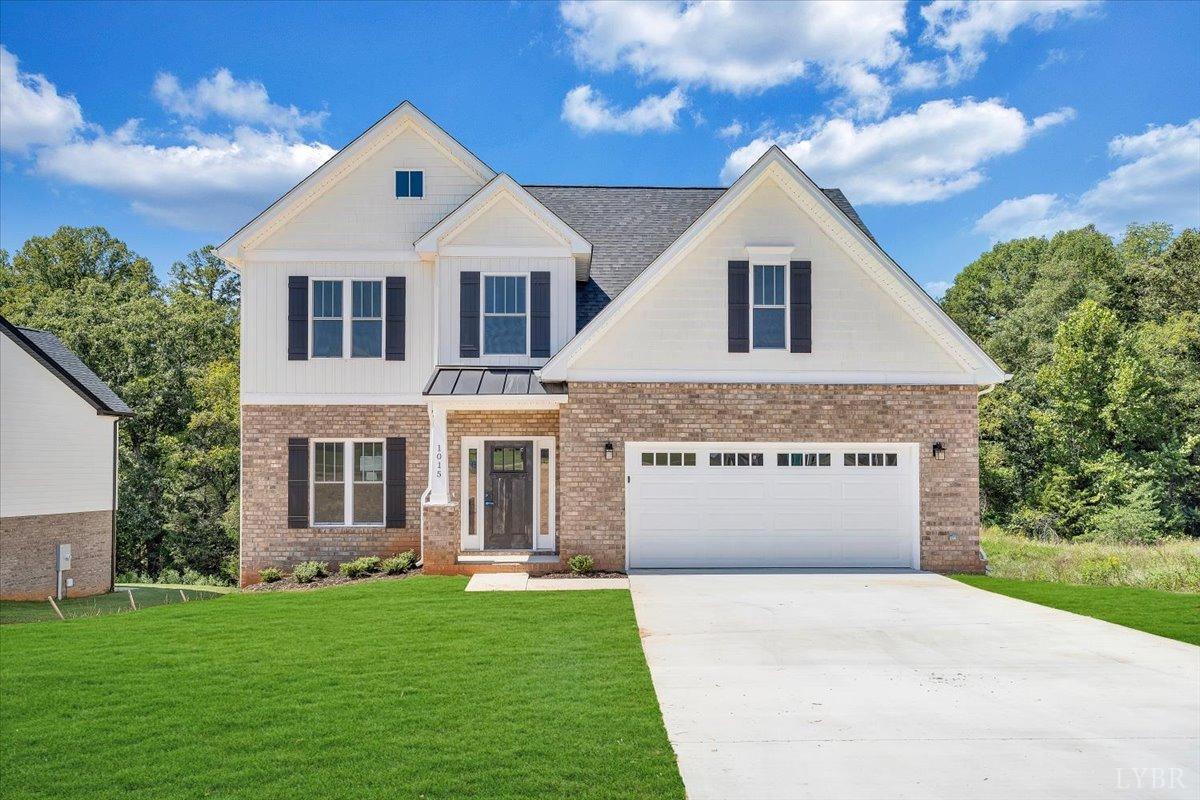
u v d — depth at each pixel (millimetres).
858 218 19750
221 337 44812
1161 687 8891
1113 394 33281
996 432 37281
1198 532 32531
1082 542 30297
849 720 7859
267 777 6520
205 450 38500
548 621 11781
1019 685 8961
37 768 6773
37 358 22672
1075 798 6277
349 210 17891
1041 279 49562
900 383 16641
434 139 17938
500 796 6168
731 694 8602
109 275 55594
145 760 6898
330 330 17750
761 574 15922
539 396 16031
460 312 17328
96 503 25000
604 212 20781
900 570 16531
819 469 16672
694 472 16531
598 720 7711
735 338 16500
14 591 21703
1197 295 42062
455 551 15969
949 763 6883
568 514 16172
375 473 17828
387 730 7461
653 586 14625
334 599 13695
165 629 11750
